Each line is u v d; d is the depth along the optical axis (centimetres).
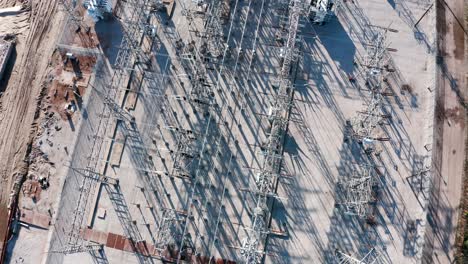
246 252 3578
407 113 3953
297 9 3822
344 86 4041
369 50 4081
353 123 3950
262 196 3825
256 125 4000
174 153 3959
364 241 3747
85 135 4053
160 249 3716
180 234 3847
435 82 3956
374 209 3800
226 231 3828
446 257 3644
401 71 4031
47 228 3922
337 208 3816
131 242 3841
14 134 4116
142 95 4106
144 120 4062
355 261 3550
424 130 3912
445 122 3894
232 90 4078
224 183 3912
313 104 4019
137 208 3903
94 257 3844
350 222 3791
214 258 3781
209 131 4016
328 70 4081
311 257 3741
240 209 3859
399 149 3897
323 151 3925
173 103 4084
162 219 3831
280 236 3791
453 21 4081
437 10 4103
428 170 3809
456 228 3691
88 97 4116
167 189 3928
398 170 3859
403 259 3684
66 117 4103
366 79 4031
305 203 3841
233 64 4141
